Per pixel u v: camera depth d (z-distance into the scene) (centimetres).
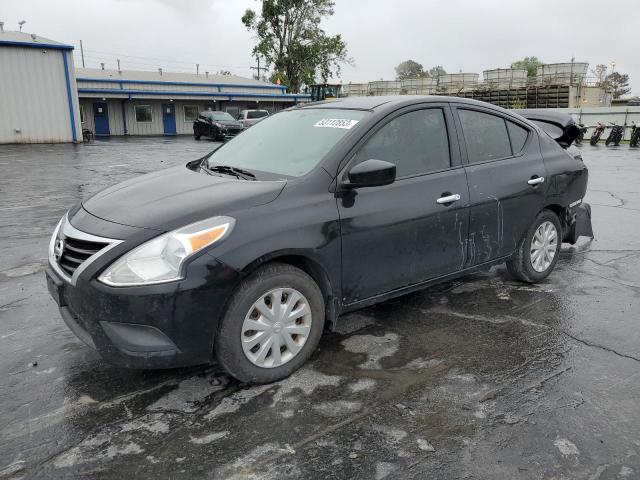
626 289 468
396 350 350
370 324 392
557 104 3609
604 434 260
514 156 441
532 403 288
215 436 259
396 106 371
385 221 343
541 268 473
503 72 3950
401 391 300
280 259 311
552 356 343
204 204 295
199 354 282
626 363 333
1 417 275
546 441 255
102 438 258
